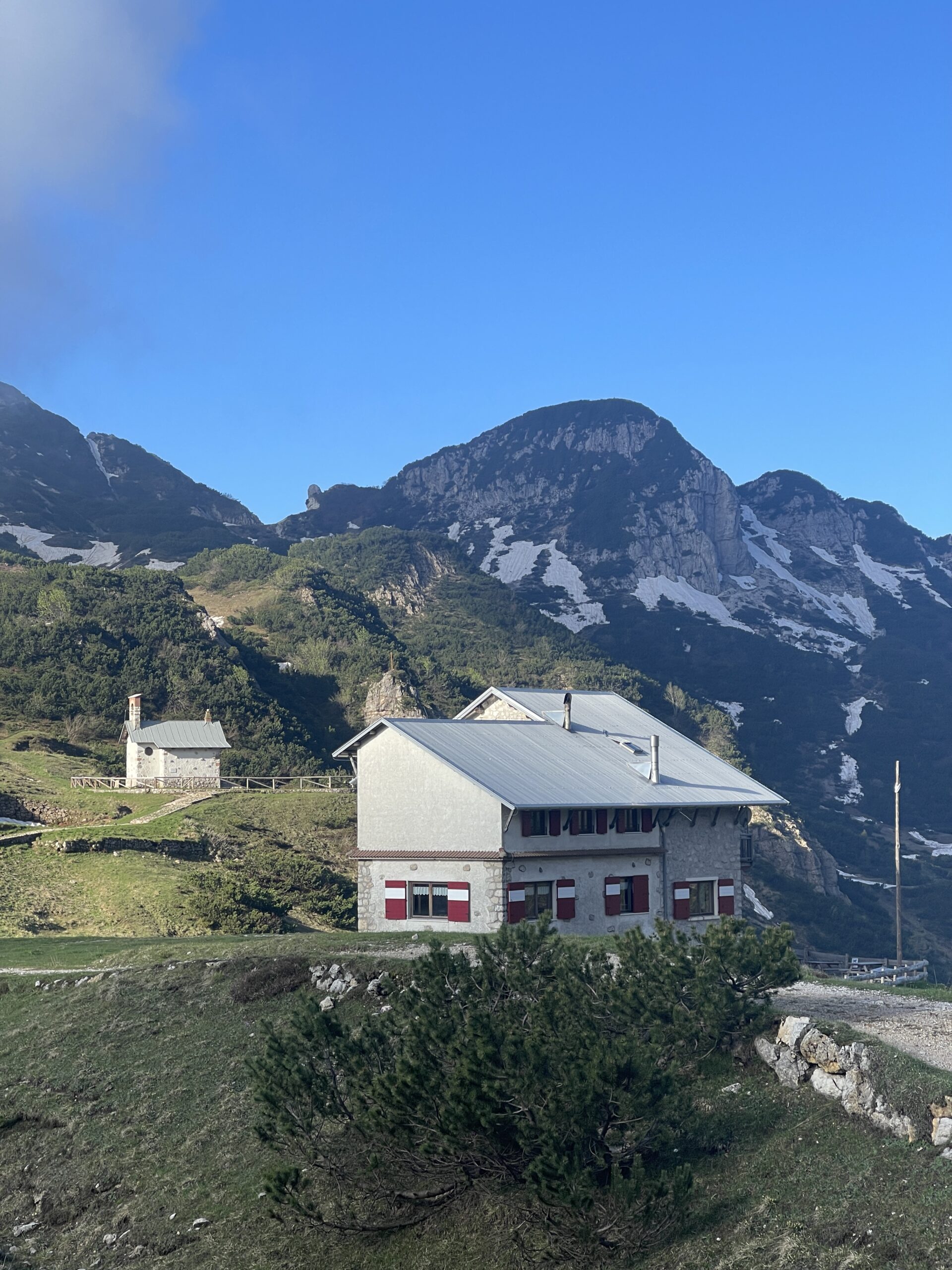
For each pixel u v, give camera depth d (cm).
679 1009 2409
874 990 3131
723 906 5197
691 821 5103
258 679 17125
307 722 16362
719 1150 2223
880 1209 1870
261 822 9225
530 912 4538
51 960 4519
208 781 10925
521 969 2448
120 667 14850
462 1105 2089
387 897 4700
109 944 4931
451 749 4791
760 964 2461
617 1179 2009
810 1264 1806
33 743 12219
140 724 11406
